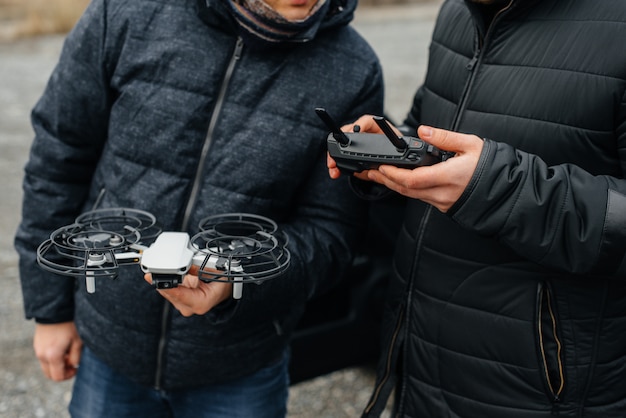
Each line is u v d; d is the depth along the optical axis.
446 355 1.55
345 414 2.92
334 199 1.62
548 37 1.36
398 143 1.23
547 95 1.36
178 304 1.38
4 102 7.33
